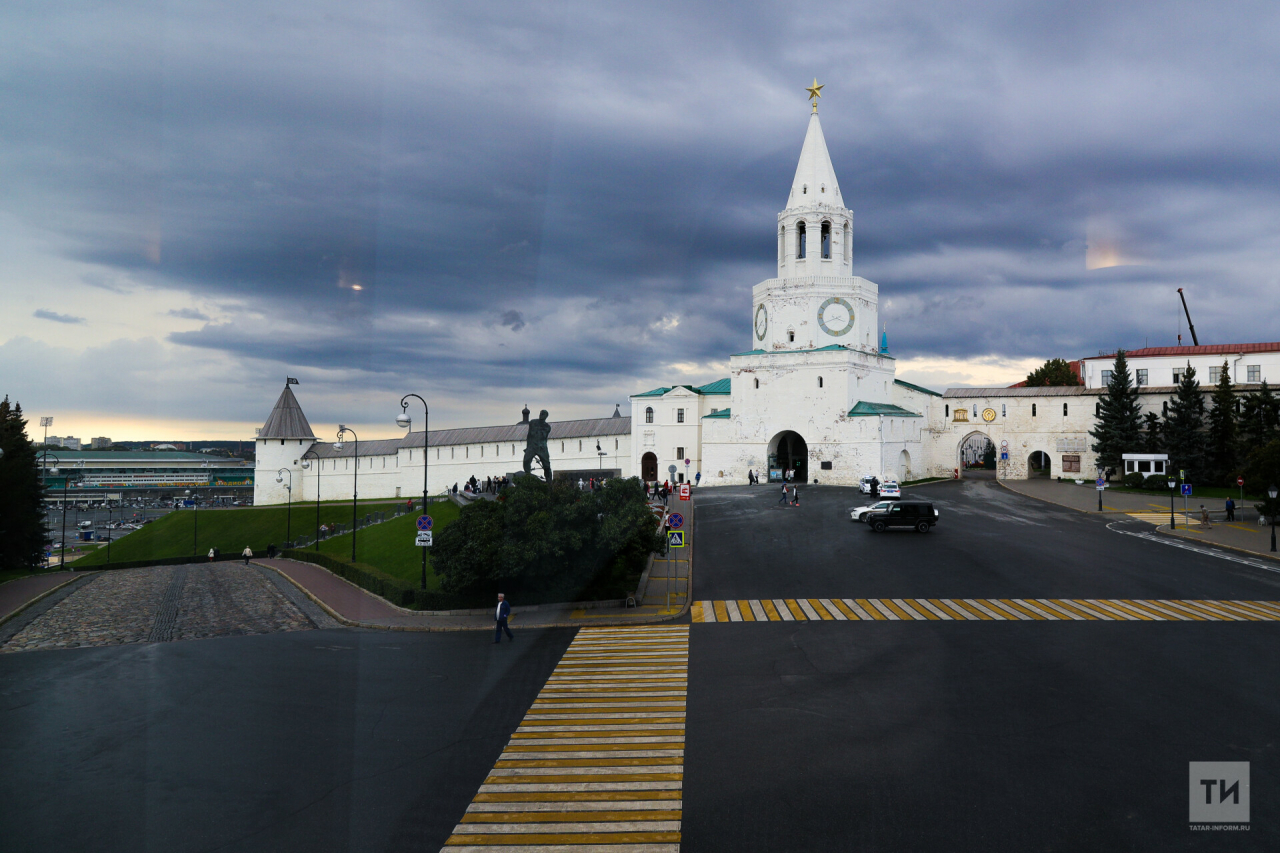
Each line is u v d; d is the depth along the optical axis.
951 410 91.69
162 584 43.66
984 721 17.05
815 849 11.88
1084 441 86.50
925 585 32.91
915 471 88.06
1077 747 15.59
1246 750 15.41
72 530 116.31
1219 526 50.94
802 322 82.94
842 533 47.06
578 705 18.30
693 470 85.62
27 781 12.73
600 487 34.16
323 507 83.88
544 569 29.38
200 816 11.70
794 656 22.61
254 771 13.45
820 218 83.06
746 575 35.75
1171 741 15.86
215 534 76.75
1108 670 20.73
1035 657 22.06
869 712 17.70
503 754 15.23
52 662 22.55
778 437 85.75
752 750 15.59
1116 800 13.36
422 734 15.94
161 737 15.18
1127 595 30.88
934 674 20.56
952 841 12.09
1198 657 21.98
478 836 12.08
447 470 93.00
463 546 30.36
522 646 24.22
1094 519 54.69
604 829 12.43
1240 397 78.81
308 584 42.19
